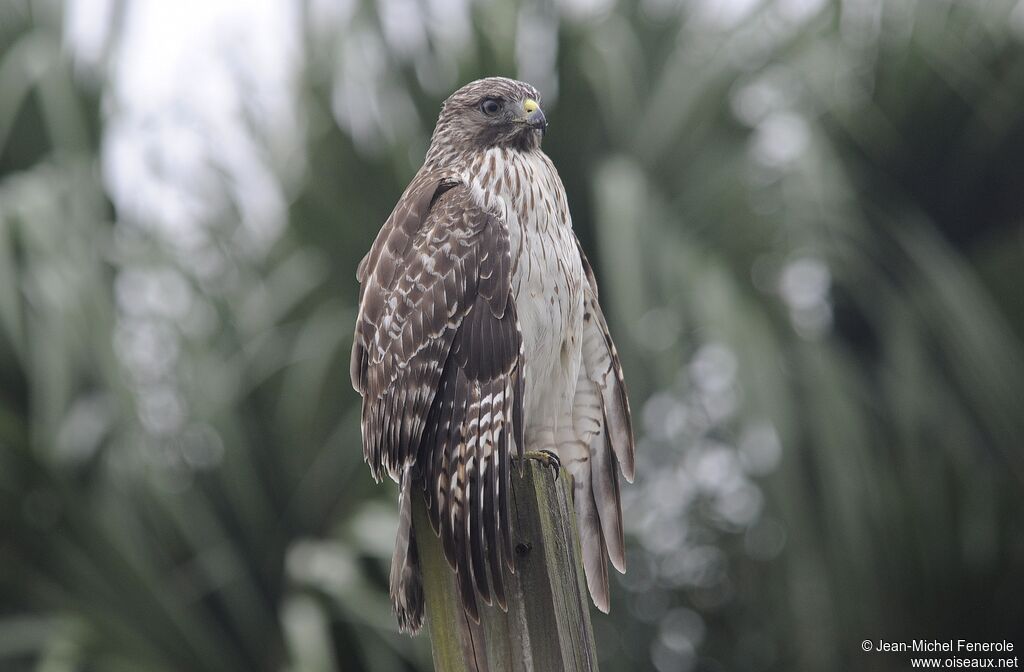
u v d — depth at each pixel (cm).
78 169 1162
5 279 1055
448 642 562
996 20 1198
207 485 1096
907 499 1084
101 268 1145
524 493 566
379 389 670
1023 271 1167
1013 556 1099
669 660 1312
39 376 1038
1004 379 1091
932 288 1125
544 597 551
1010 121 1177
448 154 770
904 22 1185
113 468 1050
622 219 1059
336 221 1179
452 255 680
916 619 1106
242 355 1133
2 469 1046
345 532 1057
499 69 1155
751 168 1161
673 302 1103
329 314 1146
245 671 1084
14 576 1068
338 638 1073
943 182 1211
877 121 1191
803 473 1095
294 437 1106
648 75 1206
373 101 1174
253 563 1098
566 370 702
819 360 1067
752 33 1204
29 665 1098
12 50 1200
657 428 1199
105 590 1053
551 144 1163
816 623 1010
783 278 1128
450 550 580
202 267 1170
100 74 1231
